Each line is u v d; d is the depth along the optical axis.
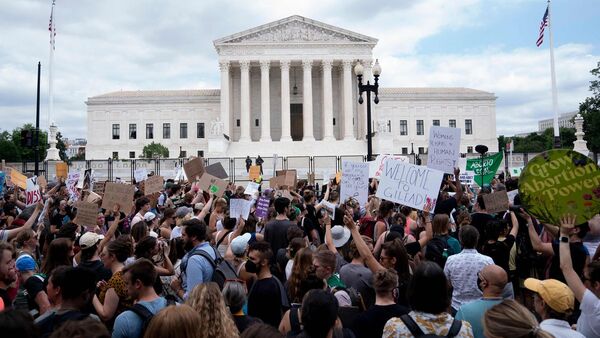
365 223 14.98
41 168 59.22
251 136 102.31
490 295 7.30
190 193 19.78
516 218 11.77
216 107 114.19
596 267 6.90
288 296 9.42
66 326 4.73
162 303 7.37
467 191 22.78
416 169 12.16
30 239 10.12
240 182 61.38
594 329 6.37
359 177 15.73
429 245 10.94
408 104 116.50
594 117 78.06
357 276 8.97
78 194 24.45
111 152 114.75
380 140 86.44
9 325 4.54
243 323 7.22
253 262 8.51
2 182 23.45
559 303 6.23
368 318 7.00
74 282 6.94
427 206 11.88
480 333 7.03
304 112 94.00
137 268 7.33
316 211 16.23
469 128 117.38
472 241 9.16
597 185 7.79
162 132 114.50
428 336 5.88
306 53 94.56
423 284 6.19
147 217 14.22
